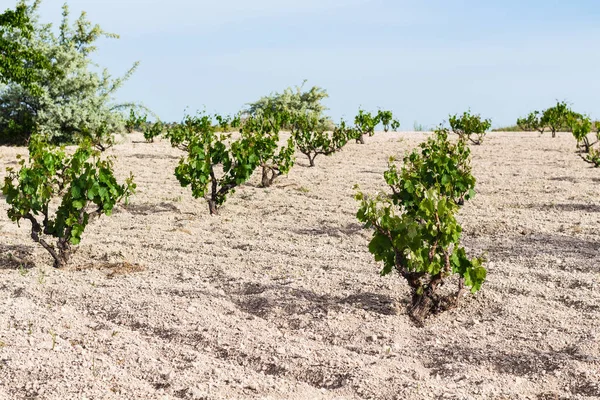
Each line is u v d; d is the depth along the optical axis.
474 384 3.91
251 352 4.46
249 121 22.20
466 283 5.18
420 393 3.77
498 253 7.21
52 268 6.77
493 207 10.20
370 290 5.81
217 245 7.84
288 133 24.91
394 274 6.29
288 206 10.57
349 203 10.75
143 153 18.84
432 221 5.10
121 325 5.08
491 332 4.85
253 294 5.82
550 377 4.02
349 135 20.45
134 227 8.95
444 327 5.00
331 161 16.97
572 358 4.31
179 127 19.59
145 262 7.03
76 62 24.44
